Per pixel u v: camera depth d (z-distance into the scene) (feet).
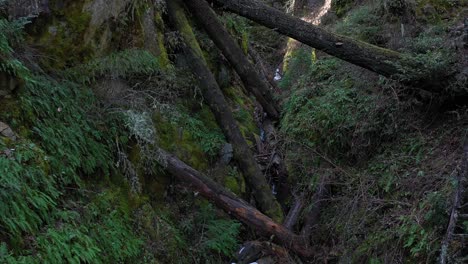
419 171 17.61
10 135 13.03
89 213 14.26
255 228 19.21
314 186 21.45
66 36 17.47
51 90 15.39
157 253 16.31
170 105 20.76
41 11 16.88
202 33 26.48
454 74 18.47
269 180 23.49
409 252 15.57
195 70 22.72
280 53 36.65
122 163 17.13
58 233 12.42
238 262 18.51
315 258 18.81
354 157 21.57
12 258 10.59
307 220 20.36
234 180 21.33
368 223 17.90
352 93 22.82
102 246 13.82
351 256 17.37
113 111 17.74
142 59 19.31
